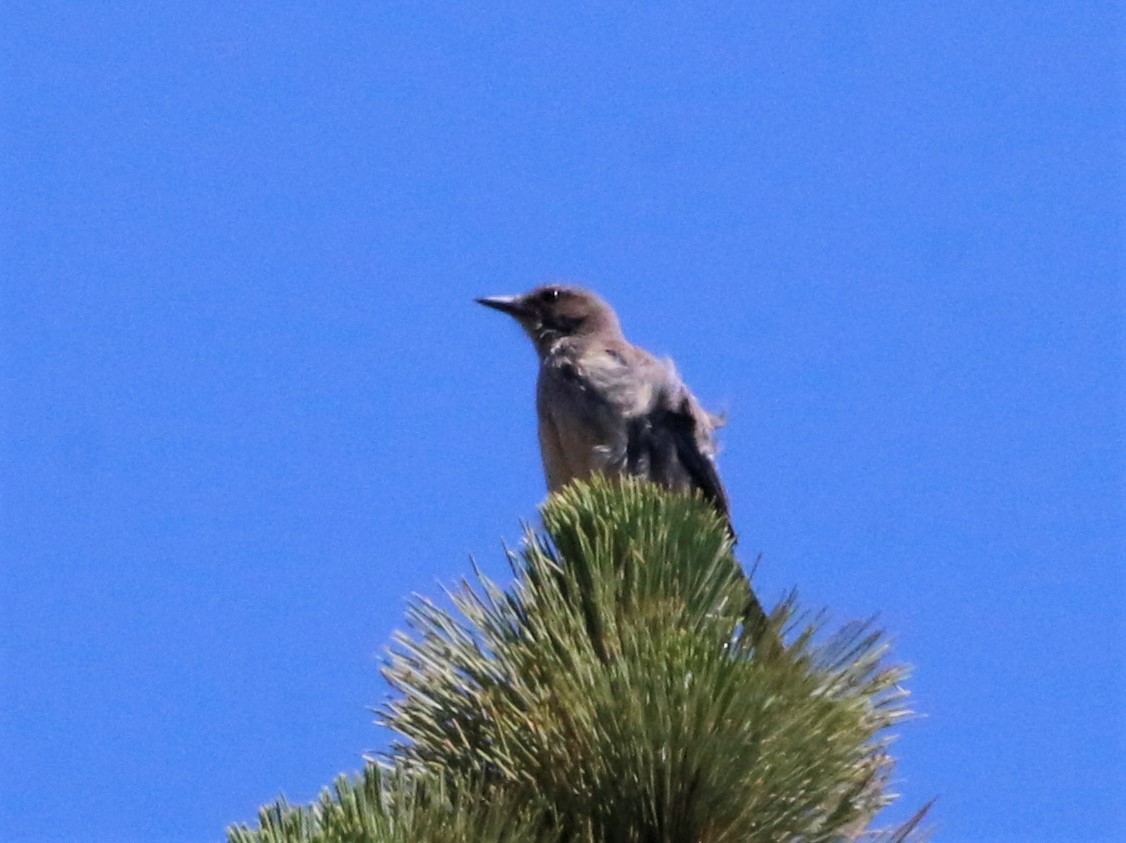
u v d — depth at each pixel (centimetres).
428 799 611
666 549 785
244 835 565
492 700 709
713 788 670
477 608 755
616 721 676
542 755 679
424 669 734
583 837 659
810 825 680
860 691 717
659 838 672
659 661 692
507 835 604
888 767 705
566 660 709
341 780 590
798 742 680
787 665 711
